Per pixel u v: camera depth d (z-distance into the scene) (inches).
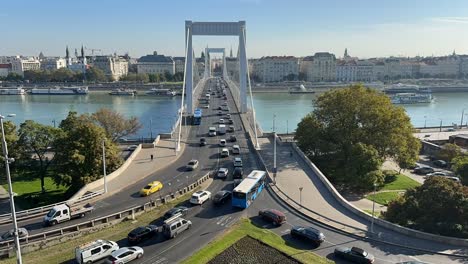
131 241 2239.2
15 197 3639.3
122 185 3262.8
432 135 6353.3
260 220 2586.1
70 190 3592.5
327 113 4416.8
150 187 3090.6
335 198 2982.3
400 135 4148.6
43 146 3754.9
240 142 4963.1
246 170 3774.6
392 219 2598.4
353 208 2711.6
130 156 4065.0
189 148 4621.1
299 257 2062.0
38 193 3762.3
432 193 2447.1
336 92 4515.3
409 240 2277.3
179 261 2033.7
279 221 2491.4
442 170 4608.8
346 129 4261.8
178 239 2309.3
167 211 2659.9
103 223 2522.1
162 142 4921.3
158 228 2458.2
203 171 3713.1
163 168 3811.5
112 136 5068.9
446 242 2239.2
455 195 2368.4
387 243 2245.3
